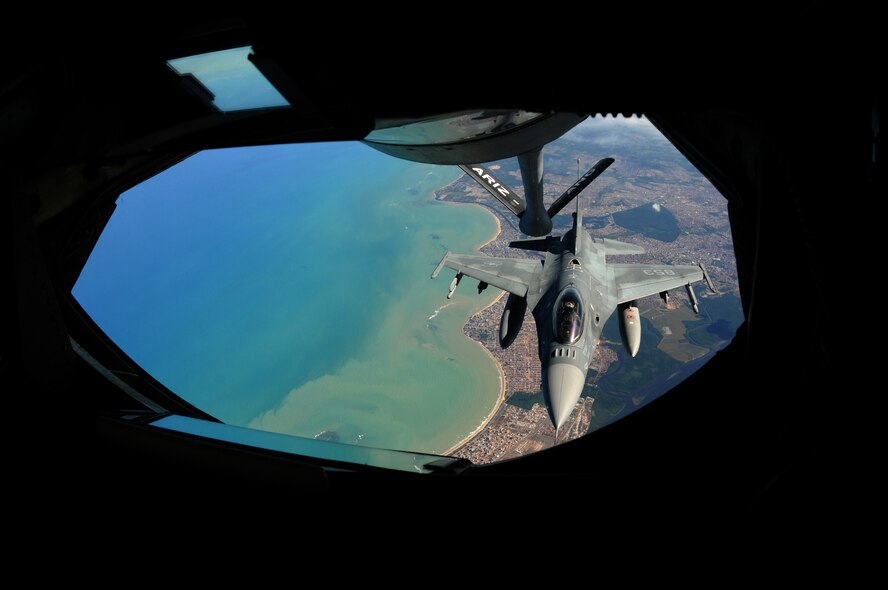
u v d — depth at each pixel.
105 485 4.05
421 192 142.12
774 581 2.58
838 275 2.59
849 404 2.48
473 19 3.65
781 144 3.05
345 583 3.21
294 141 5.11
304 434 73.50
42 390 4.75
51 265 6.83
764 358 3.68
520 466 4.67
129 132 4.96
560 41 3.64
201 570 3.38
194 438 4.50
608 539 3.21
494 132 11.05
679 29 3.27
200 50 4.25
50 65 4.39
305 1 3.77
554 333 27.91
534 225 33.09
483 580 3.12
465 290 102.56
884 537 2.37
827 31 2.83
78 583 3.40
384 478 3.97
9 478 4.16
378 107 4.39
